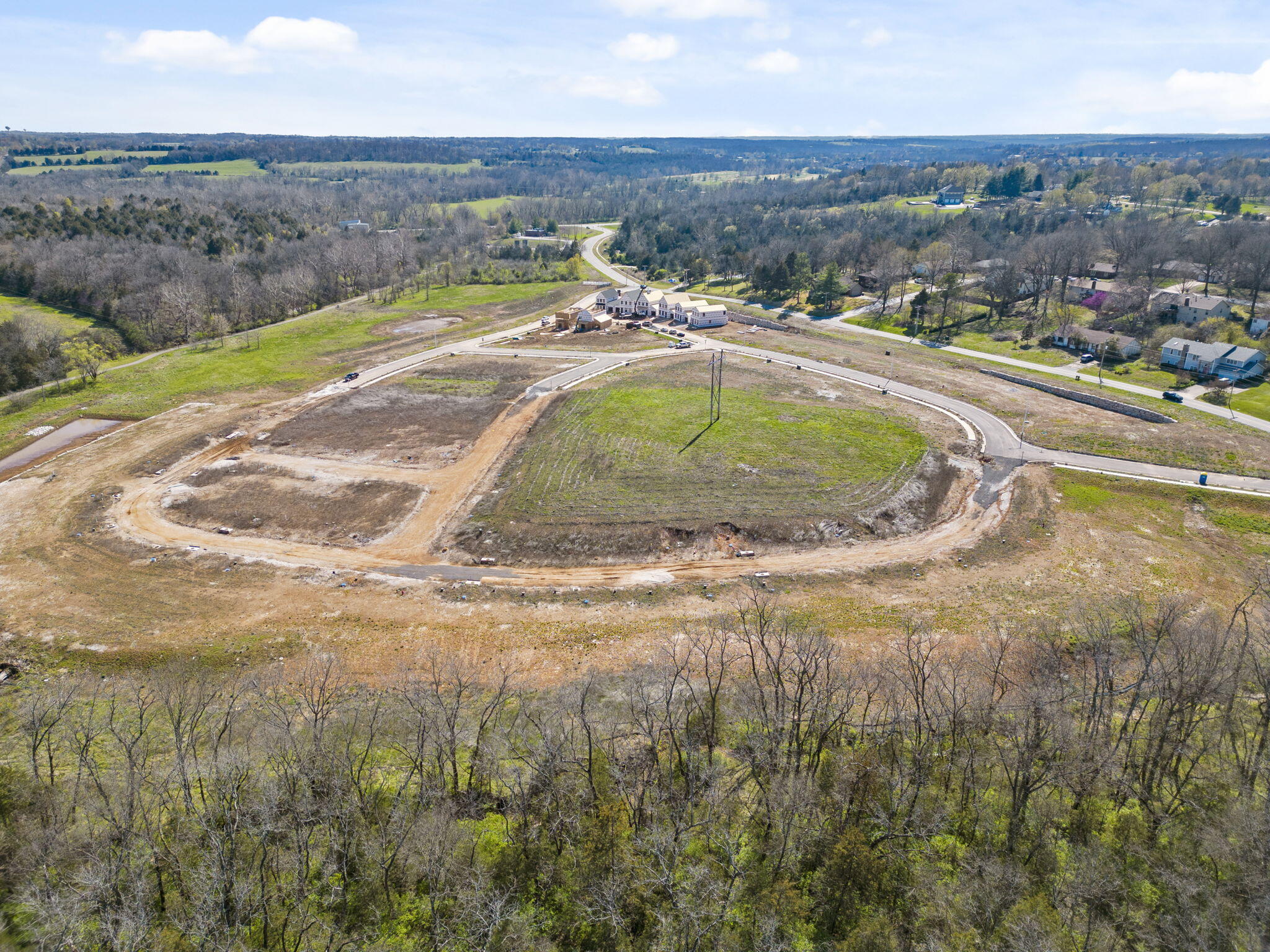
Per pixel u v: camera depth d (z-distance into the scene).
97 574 71.81
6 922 34.09
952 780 42.81
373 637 62.81
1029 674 51.53
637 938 35.72
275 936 35.25
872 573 71.44
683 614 65.56
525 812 39.81
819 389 120.44
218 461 96.44
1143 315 147.75
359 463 95.75
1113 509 82.19
